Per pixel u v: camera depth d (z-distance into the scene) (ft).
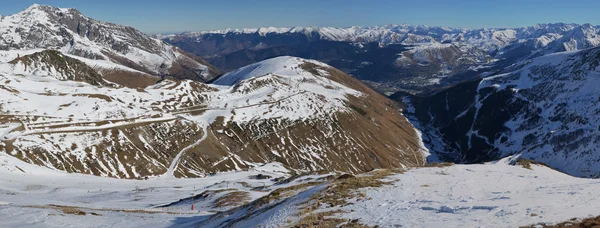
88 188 403.34
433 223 92.68
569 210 93.30
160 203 311.27
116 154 563.07
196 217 192.03
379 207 116.67
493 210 99.81
